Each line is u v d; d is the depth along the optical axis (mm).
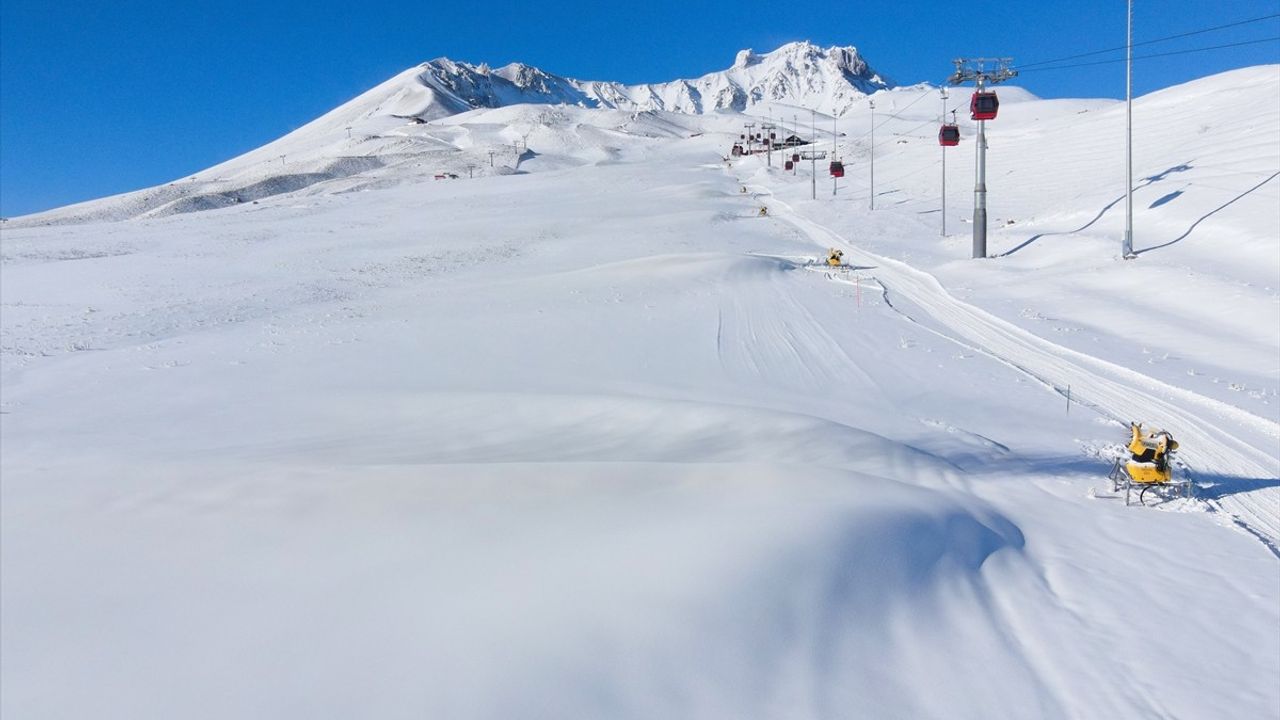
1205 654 5797
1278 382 16375
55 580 6605
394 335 23984
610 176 109375
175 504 8375
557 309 26969
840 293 29281
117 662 5137
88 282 35844
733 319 24781
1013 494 10000
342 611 5551
